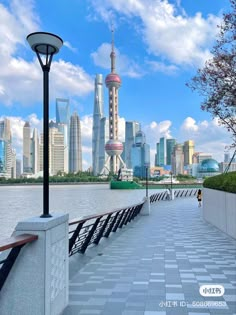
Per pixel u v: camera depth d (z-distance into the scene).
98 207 50.47
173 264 7.15
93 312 4.38
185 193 50.06
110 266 7.00
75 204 56.72
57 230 4.14
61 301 4.32
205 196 15.95
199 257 7.88
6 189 147.75
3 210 47.34
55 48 4.43
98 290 5.33
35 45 4.32
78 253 7.63
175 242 10.12
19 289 3.66
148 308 4.52
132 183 115.50
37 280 3.65
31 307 3.63
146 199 19.38
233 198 10.50
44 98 4.48
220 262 7.33
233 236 10.53
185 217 18.05
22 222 3.72
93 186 157.50
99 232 9.05
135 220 16.78
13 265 3.68
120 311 4.41
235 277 6.05
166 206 26.39
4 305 3.66
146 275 6.25
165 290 5.30
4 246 3.07
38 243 3.69
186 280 5.87
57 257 4.15
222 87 11.02
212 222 14.12
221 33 11.06
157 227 13.93
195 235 11.57
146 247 9.27
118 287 5.48
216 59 11.19
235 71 10.83
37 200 69.75
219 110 11.35
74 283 5.74
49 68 4.48
